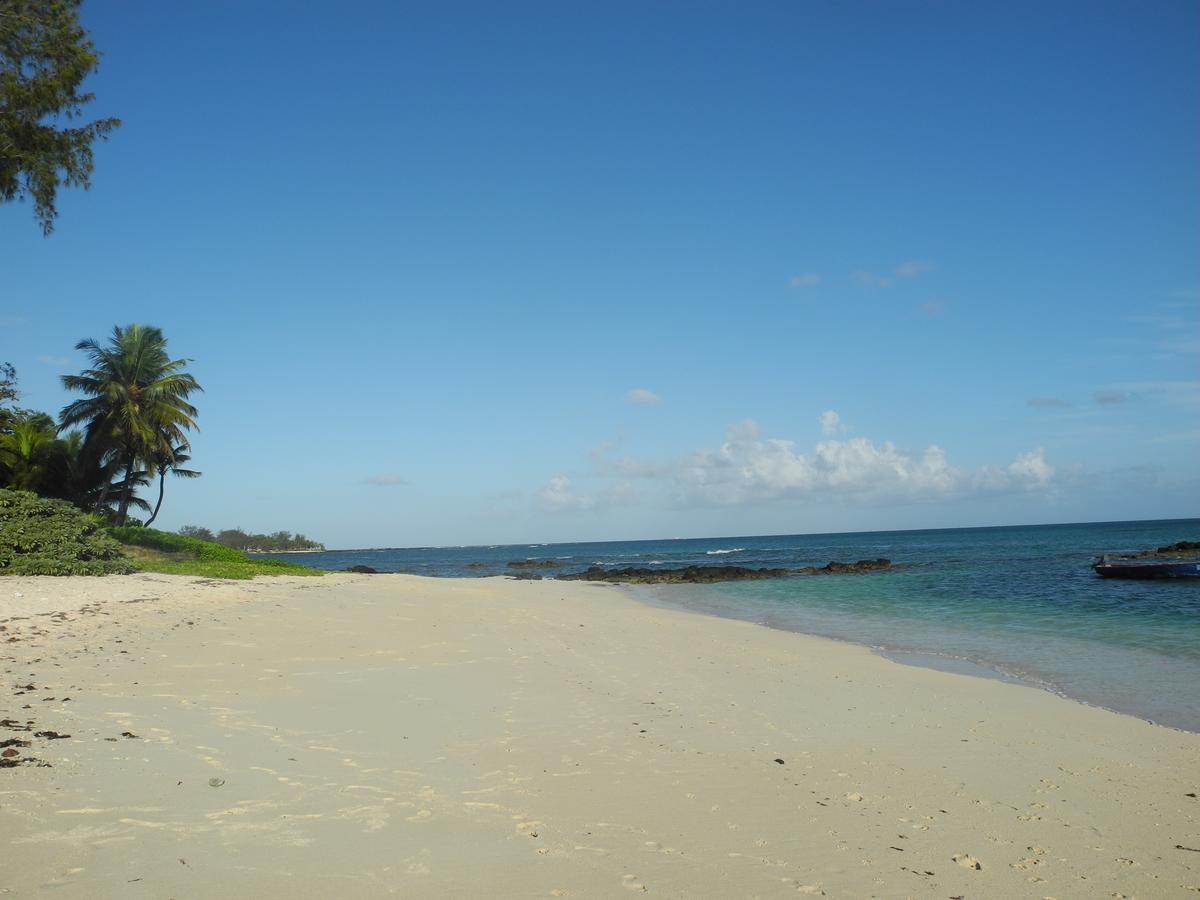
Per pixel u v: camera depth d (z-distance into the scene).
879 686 12.13
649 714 9.84
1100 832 6.40
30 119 17.59
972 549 84.94
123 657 11.35
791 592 34.41
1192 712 10.67
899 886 5.23
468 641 15.27
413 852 5.27
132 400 39.41
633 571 50.44
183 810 5.68
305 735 7.97
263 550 151.75
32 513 22.83
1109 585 32.22
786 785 7.27
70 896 4.26
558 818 6.14
